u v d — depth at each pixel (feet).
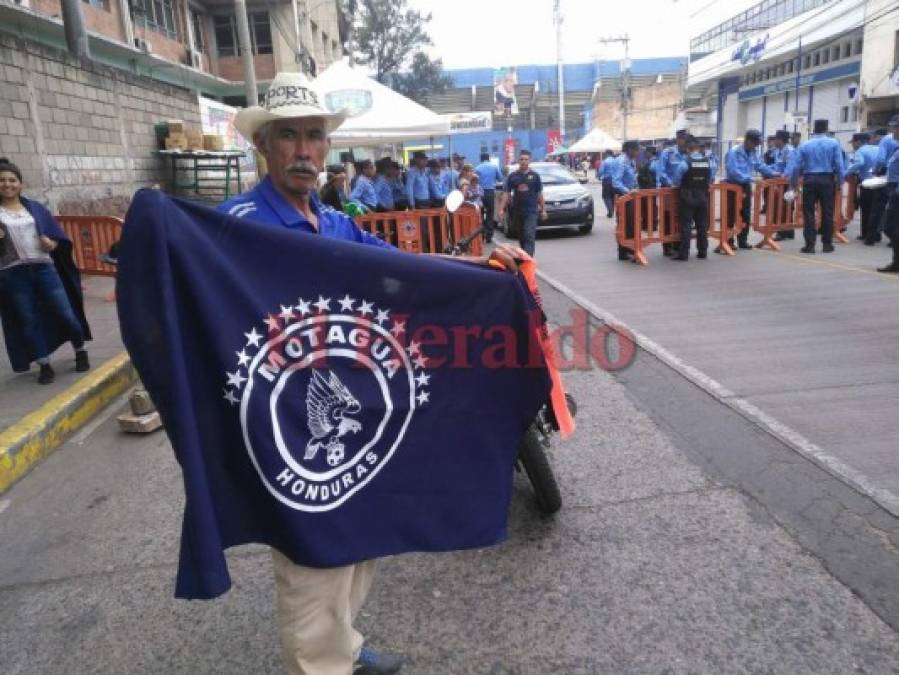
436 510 6.72
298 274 5.94
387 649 8.23
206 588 5.14
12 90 33.35
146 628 8.98
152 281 5.07
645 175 43.98
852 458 12.10
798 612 8.38
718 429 13.74
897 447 12.40
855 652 7.68
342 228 7.42
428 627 8.59
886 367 16.61
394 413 6.49
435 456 6.75
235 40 103.45
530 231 34.65
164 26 86.58
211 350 5.44
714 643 7.97
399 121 35.35
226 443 5.65
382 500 6.44
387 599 9.20
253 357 5.65
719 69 130.93
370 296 6.29
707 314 23.03
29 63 34.86
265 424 5.70
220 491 5.65
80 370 19.30
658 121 212.64
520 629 8.46
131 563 10.53
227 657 8.36
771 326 20.99
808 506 10.68
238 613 9.18
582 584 9.23
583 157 167.94
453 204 13.21
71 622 9.18
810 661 7.60
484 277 6.86
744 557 9.53
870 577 8.93
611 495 11.51
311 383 5.99
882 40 81.87
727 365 17.57
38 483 13.65
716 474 11.94
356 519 6.24
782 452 12.53
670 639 8.09
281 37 102.42
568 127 241.96
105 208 42.55
